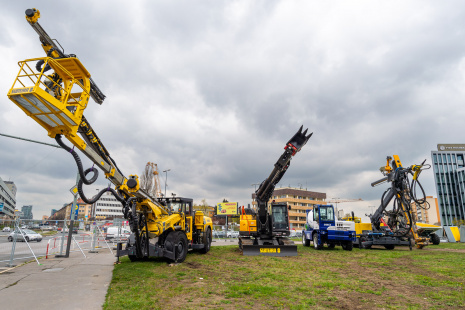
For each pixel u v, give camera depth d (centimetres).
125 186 941
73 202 1447
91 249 1770
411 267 1116
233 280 834
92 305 571
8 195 11406
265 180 1692
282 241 1714
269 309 570
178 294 669
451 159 7669
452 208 7256
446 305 615
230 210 5316
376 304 618
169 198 1384
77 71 726
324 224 1884
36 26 689
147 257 1207
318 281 837
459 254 1598
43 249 1839
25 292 668
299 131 1611
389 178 2062
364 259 1357
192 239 1556
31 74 620
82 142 737
